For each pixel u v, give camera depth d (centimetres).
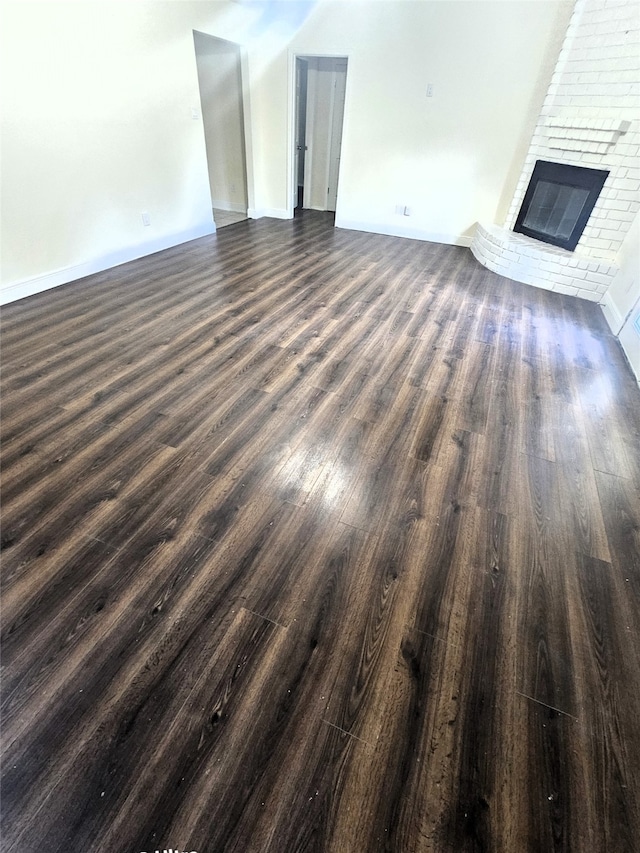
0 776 93
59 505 157
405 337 295
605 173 352
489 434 209
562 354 287
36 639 118
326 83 566
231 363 251
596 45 346
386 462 188
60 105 293
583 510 171
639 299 291
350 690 112
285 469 180
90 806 90
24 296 311
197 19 384
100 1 295
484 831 91
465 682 115
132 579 134
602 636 128
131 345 263
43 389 219
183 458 182
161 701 107
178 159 416
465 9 400
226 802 92
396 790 95
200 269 390
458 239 517
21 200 291
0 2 243
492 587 139
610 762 102
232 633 122
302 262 427
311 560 144
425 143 477
